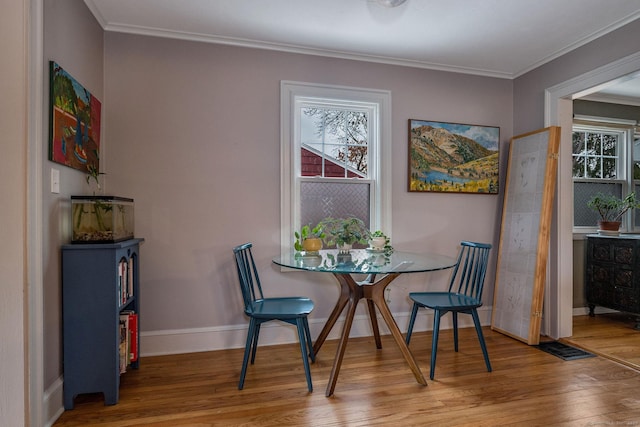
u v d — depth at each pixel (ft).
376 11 7.71
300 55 9.39
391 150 10.00
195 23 8.18
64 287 6.07
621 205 12.01
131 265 7.35
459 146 10.53
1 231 5.09
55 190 5.94
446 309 7.50
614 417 5.92
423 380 7.02
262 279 9.15
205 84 8.79
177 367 7.81
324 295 9.56
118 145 8.29
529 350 8.80
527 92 10.53
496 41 8.97
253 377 7.34
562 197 9.58
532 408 6.19
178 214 8.63
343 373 7.52
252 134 9.07
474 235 10.72
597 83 8.54
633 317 11.73
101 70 8.07
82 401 6.40
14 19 5.10
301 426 5.67
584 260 12.12
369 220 10.11
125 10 7.66
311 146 9.77
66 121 6.24
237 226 8.97
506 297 10.08
